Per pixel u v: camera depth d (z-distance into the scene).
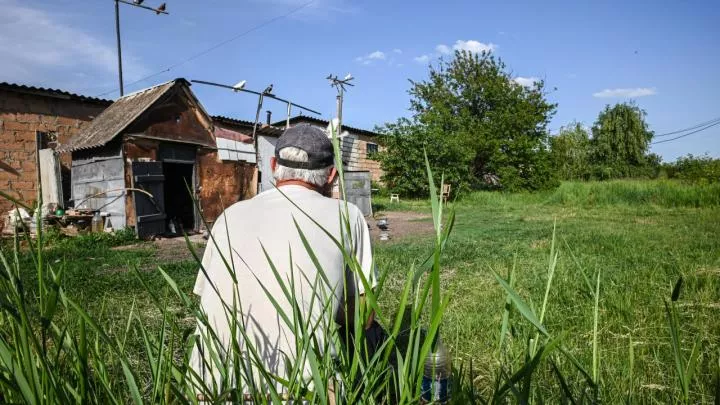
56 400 0.69
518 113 32.59
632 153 49.28
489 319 3.47
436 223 0.69
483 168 33.69
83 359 0.68
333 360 0.98
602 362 2.49
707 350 2.70
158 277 5.72
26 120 12.51
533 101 34.19
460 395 0.81
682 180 26.23
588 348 2.74
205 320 0.87
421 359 0.72
